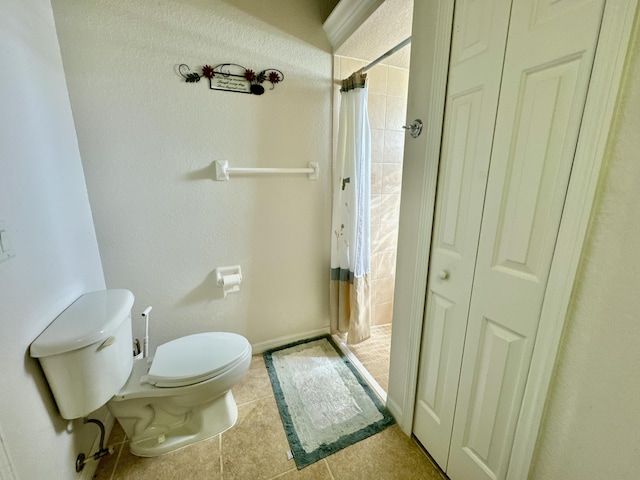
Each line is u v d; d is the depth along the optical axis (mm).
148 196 1438
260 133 1600
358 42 1538
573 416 671
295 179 1752
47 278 931
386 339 2102
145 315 1352
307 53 1619
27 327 814
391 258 2246
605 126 553
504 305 792
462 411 974
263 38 1512
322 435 1271
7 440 703
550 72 635
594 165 574
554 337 673
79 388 899
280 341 1968
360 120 1651
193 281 1624
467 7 818
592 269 604
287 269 1870
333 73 1701
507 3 707
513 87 713
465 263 908
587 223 597
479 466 930
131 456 1186
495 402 854
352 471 1119
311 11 1584
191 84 1414
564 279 642
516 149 723
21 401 760
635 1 498
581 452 666
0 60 791
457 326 964
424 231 1049
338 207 1807
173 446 1201
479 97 809
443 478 1085
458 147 896
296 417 1371
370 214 2004
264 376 1664
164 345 1298
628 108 527
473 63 816
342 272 1892
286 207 1769
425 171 1019
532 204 698
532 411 744
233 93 1502
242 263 1727
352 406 1434
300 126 1688
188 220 1544
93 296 1137
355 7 1355
